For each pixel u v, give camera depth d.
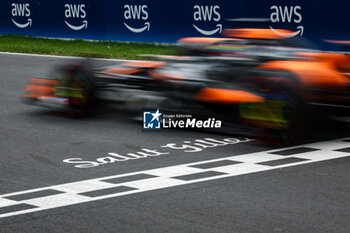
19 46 81.62
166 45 76.31
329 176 24.19
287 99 29.12
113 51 73.06
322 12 62.84
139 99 34.75
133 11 78.88
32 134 32.72
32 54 73.62
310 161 26.55
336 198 21.39
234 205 20.70
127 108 35.94
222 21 70.56
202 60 34.34
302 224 18.84
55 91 37.47
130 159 27.31
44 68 60.50
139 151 28.80
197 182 23.48
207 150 28.78
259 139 29.86
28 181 23.98
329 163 26.20
